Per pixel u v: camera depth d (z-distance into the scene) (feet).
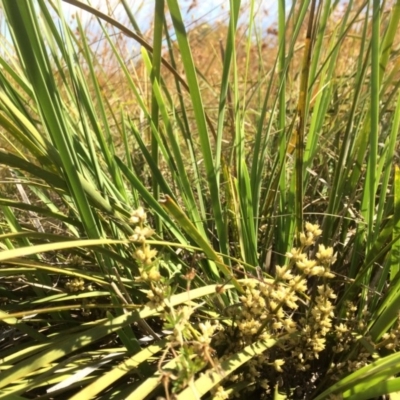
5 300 1.58
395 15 1.24
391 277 1.22
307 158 1.50
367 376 0.93
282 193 1.53
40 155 1.17
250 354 1.04
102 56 3.00
